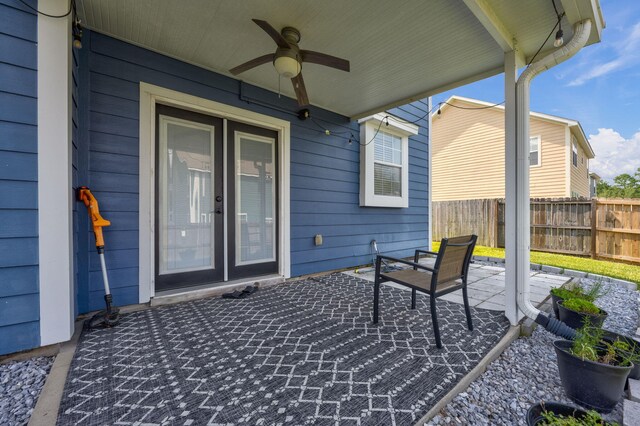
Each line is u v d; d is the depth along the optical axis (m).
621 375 1.49
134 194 2.73
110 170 2.61
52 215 1.87
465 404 1.52
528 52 2.71
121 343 2.00
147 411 1.33
